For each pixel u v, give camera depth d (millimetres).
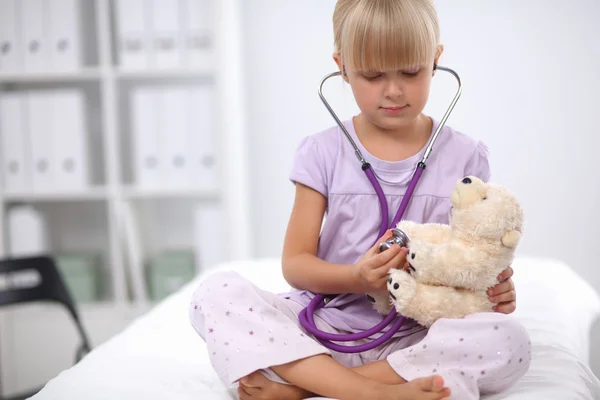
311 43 2750
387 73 1050
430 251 977
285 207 2840
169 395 1045
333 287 1082
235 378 986
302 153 1225
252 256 2867
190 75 2680
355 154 1188
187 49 2578
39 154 2635
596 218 2686
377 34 1017
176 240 2896
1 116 2635
